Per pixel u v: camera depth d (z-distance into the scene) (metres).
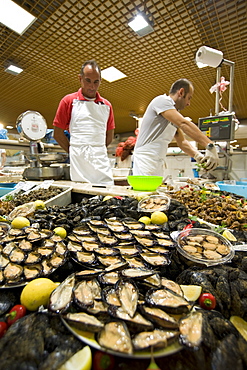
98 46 2.12
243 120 4.71
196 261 0.55
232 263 0.57
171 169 3.20
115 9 1.66
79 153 1.75
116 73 2.66
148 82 2.92
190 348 0.32
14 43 2.08
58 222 0.79
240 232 0.73
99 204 0.90
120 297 0.40
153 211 0.82
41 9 1.67
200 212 1.00
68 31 1.90
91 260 0.53
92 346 0.32
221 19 1.73
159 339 0.32
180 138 1.98
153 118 1.65
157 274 0.47
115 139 6.65
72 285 0.44
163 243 0.61
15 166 2.91
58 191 1.32
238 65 2.42
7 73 2.63
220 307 0.44
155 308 0.38
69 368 0.30
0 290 0.47
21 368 0.30
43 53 2.24
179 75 2.70
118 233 0.66
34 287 0.43
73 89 3.12
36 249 0.56
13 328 0.37
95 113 1.76
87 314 0.37
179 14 1.70
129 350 0.30
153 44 2.08
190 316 0.37
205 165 1.45
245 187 1.50
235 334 0.37
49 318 0.38
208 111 4.11
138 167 1.78
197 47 2.12
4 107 3.91
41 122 1.90
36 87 3.04
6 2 1.58
